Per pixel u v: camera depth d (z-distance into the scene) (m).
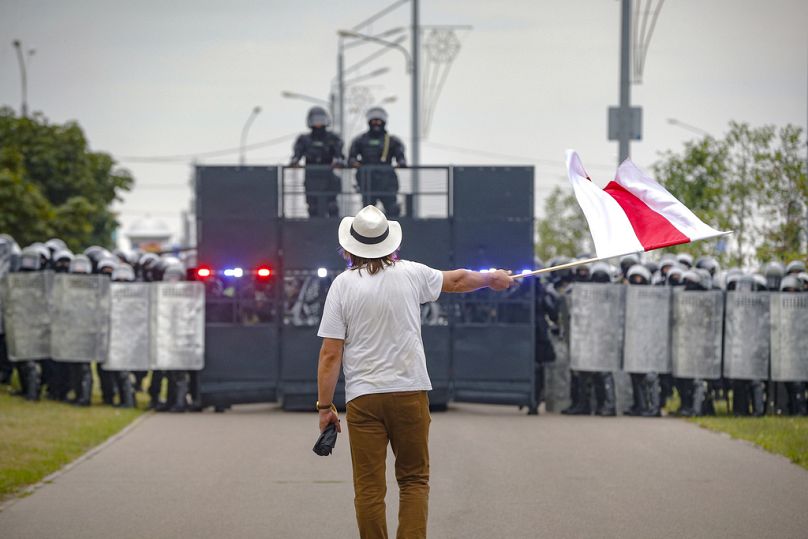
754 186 54.19
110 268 41.22
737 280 39.41
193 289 40.22
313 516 22.50
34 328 41.62
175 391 40.53
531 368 40.41
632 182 18.83
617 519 22.03
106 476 26.78
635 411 40.09
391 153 41.72
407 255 40.78
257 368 40.66
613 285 39.88
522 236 40.75
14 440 31.09
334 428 17.31
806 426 35.50
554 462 28.64
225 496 24.45
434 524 21.67
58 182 100.12
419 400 16.95
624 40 55.59
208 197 40.91
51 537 20.86
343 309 17.00
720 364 39.31
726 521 21.84
